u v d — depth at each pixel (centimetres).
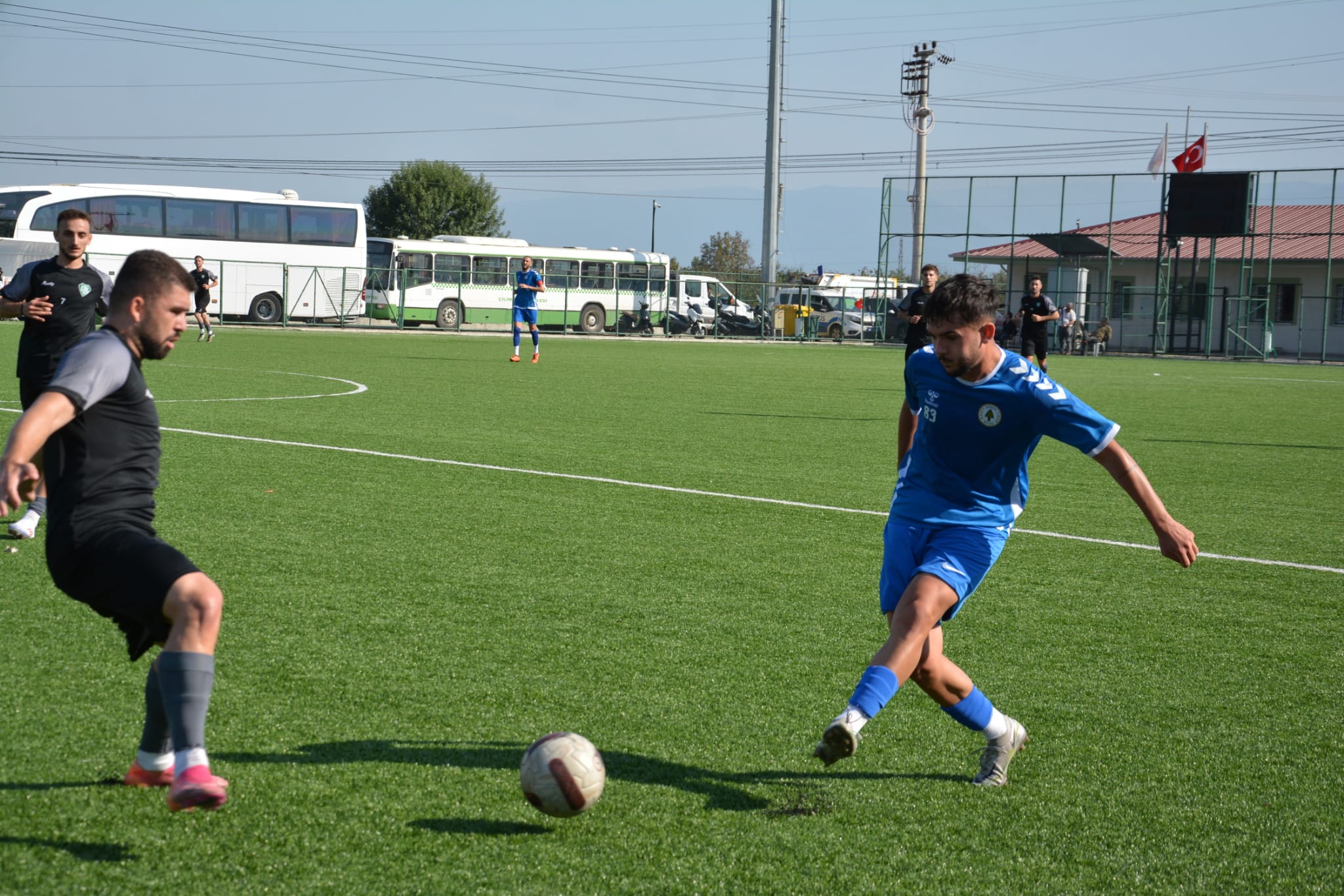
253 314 4369
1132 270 4891
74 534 361
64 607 592
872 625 628
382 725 456
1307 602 712
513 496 976
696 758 436
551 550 779
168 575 351
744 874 348
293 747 430
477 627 595
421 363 2650
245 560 714
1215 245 4647
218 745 428
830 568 759
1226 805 412
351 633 574
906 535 424
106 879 331
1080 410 399
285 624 584
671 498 997
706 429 1540
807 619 637
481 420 1538
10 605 595
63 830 358
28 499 338
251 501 902
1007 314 4722
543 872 344
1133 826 393
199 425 1359
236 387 1872
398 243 4784
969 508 421
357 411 1595
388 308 4791
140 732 435
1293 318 4931
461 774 412
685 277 5562
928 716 495
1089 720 495
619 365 2931
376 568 709
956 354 399
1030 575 762
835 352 4331
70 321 796
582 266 5266
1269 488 1173
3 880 326
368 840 361
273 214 4375
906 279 5569
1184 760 453
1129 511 1014
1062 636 621
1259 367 3956
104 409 366
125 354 363
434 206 8212
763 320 5088
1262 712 512
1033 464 1316
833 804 401
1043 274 4869
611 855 357
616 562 752
